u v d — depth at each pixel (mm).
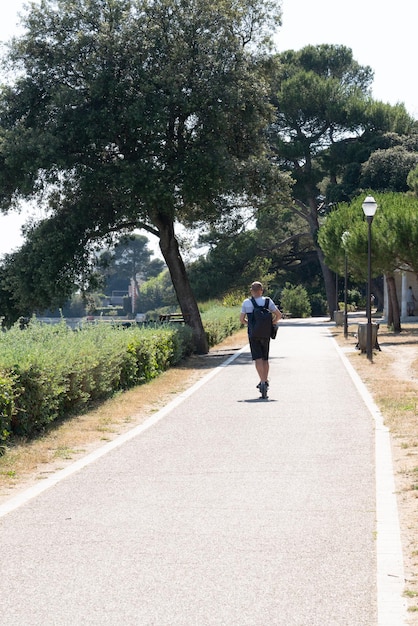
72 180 31875
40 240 31453
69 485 9070
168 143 31797
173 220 34000
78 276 32688
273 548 6539
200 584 5711
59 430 12930
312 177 69250
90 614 5195
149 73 30922
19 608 5316
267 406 15492
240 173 32938
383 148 67625
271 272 85688
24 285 31984
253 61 34125
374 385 18516
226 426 13219
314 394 17172
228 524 7305
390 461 10016
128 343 19203
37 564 6207
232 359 28219
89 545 6699
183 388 19281
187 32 31734
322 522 7309
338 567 6039
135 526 7277
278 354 28969
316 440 11688
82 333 18203
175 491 8680
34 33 31828
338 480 9062
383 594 5477
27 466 10156
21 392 11945
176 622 5055
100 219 32688
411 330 44188
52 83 31922
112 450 11266
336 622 5027
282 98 68125
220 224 36781
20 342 14891
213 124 31281
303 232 80250
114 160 31938
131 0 31938
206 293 72875
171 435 12469
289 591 5551
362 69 76688
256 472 9594
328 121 68938
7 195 33344
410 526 7098
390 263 36938
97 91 30500
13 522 7477
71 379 14484
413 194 54125
